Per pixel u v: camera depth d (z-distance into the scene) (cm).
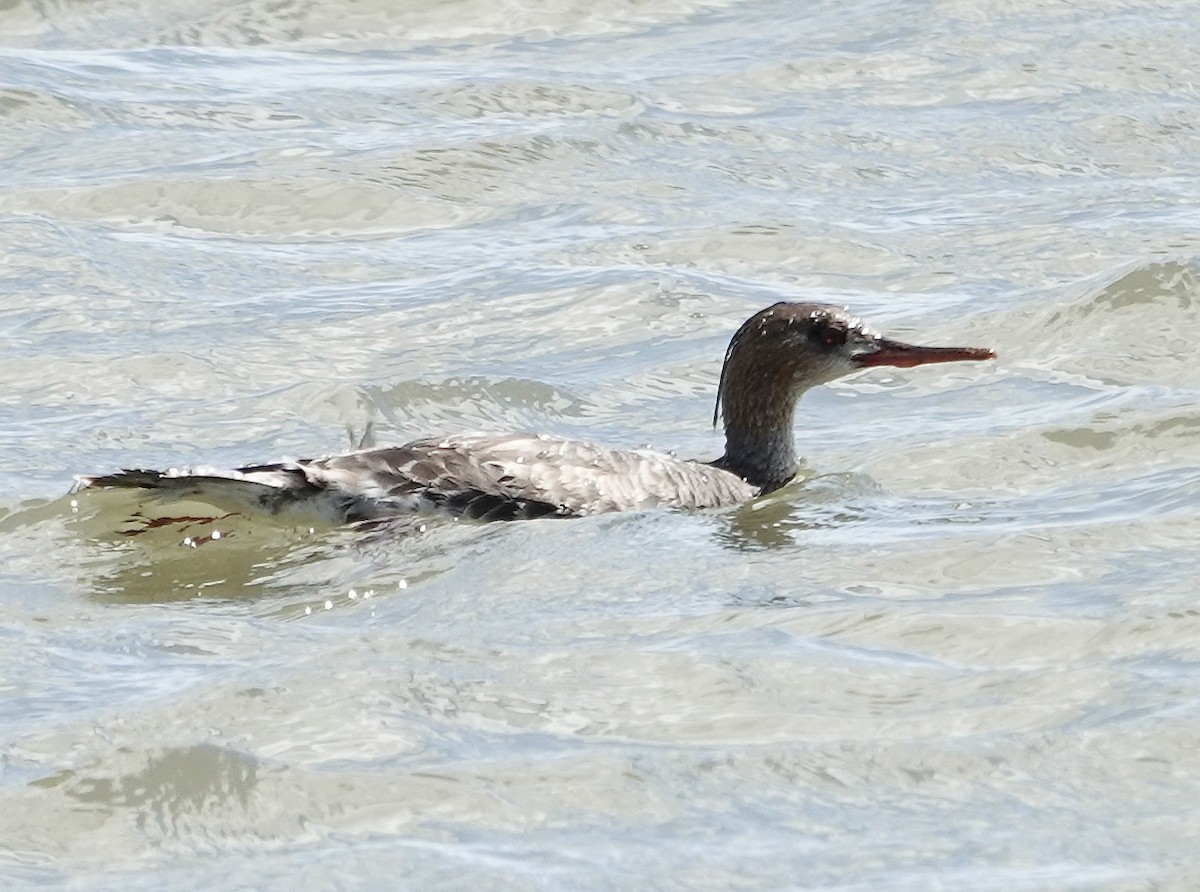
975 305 1933
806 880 938
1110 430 1596
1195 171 2283
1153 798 1006
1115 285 1895
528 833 981
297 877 943
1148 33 2642
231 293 1939
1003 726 1082
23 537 1380
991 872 941
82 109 2352
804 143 2347
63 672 1158
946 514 1444
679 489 1484
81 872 955
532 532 1388
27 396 1694
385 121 2366
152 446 1598
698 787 1024
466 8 2711
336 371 1767
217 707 1095
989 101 2469
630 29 2695
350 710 1093
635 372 1795
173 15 2658
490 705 1108
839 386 1783
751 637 1198
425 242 2088
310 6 2692
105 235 2058
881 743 1067
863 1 2783
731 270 2033
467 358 1803
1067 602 1241
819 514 1466
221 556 1347
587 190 2209
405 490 1409
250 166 2212
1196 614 1204
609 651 1178
